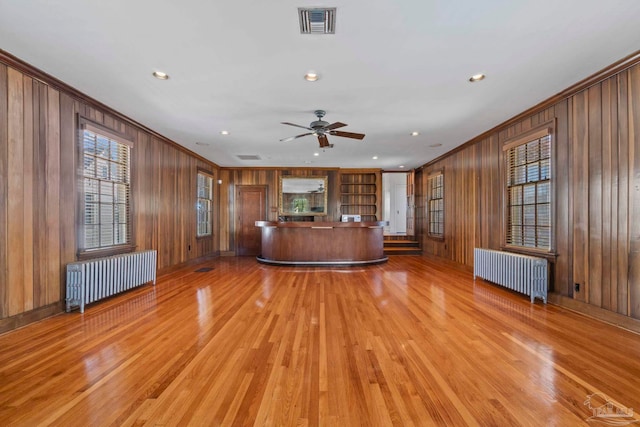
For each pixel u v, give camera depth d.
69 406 1.75
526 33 2.37
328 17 2.18
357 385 1.98
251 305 3.70
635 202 2.81
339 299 3.96
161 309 3.54
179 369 2.17
